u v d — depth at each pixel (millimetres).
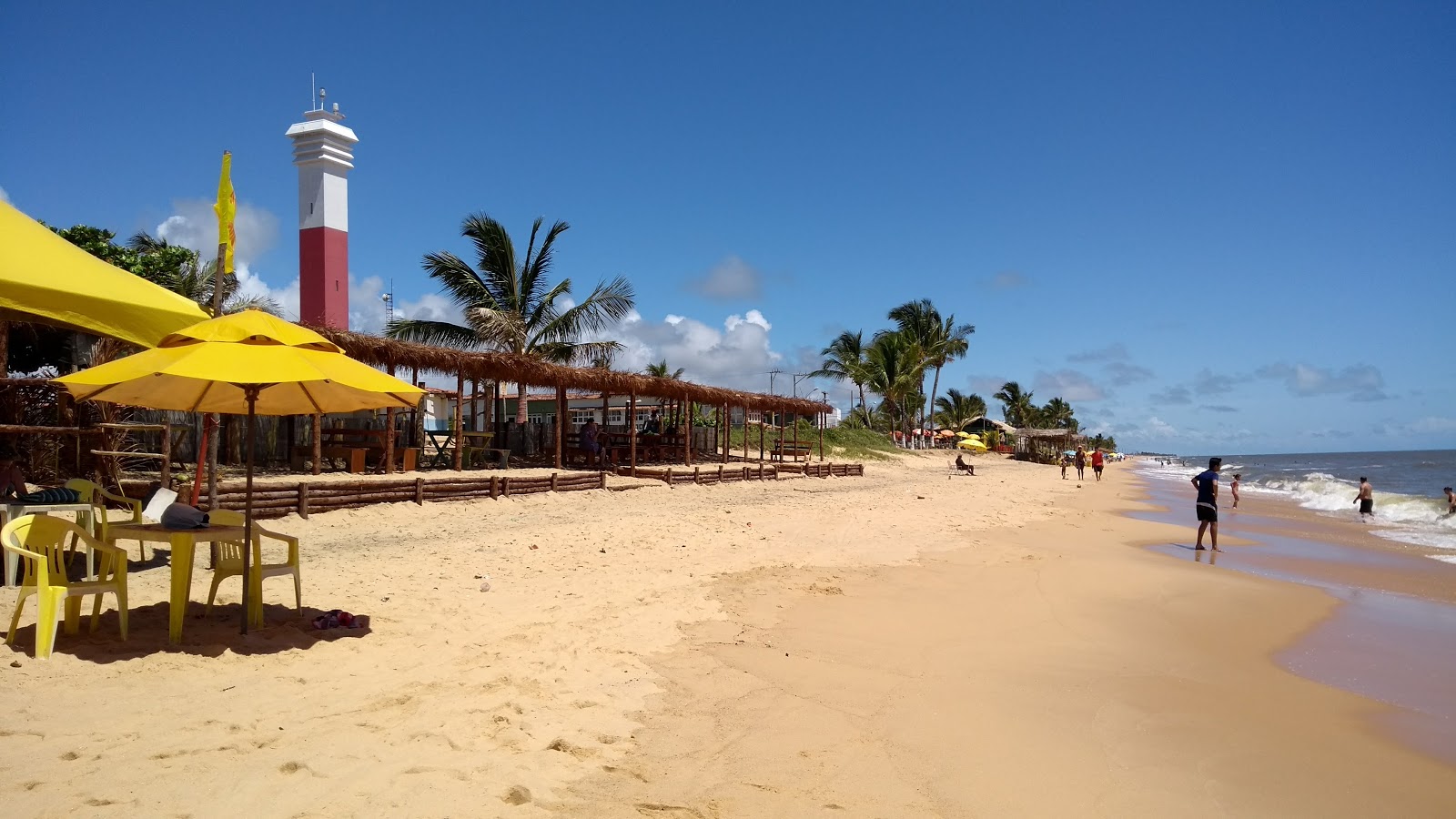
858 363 56906
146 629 5789
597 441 23219
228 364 5160
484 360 17500
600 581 8828
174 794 3367
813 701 5387
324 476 14086
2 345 10906
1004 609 8719
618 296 27859
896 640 7145
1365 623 8945
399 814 3371
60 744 3766
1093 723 5297
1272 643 7895
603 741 4438
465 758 3982
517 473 16938
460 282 26969
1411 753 5055
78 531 5387
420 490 13797
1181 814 4051
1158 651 7363
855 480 30797
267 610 6703
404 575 8609
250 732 4090
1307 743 5172
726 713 5059
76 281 6766
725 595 8500
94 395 6016
